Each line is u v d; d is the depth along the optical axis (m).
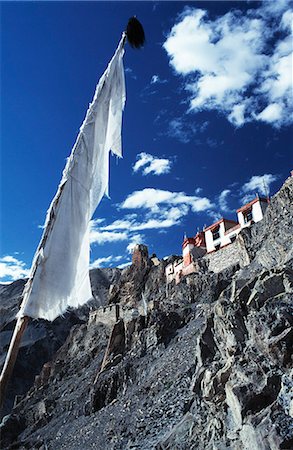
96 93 5.16
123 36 5.48
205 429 27.72
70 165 4.63
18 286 152.38
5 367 3.46
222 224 83.75
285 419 20.17
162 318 64.25
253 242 67.69
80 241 4.43
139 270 100.88
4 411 82.81
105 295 143.25
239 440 22.11
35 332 111.00
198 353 33.97
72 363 83.31
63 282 4.09
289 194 63.19
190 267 82.12
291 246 51.03
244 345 29.14
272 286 32.00
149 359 57.56
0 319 115.00
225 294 42.19
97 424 48.56
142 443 35.59
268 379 24.11
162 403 41.84
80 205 4.54
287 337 25.72
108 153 5.02
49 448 50.28
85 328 95.69
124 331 67.62
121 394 53.84
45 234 4.22
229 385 25.61
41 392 74.38
